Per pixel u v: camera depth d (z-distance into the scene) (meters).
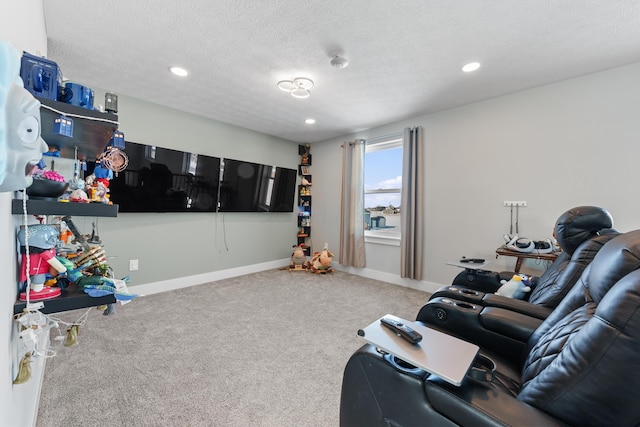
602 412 0.61
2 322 0.70
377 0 1.63
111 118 1.08
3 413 0.71
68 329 1.11
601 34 1.90
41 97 0.92
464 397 0.72
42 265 0.98
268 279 4.04
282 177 4.77
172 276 3.51
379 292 3.50
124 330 2.28
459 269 3.31
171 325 2.40
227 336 2.23
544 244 2.52
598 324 0.64
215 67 2.43
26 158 0.54
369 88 2.81
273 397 1.53
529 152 2.80
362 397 0.92
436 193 3.50
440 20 1.79
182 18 1.81
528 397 0.75
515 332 1.28
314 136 4.71
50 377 1.62
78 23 1.85
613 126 2.37
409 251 3.69
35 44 1.31
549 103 2.68
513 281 2.00
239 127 4.18
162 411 1.40
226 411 1.42
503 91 2.86
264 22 1.84
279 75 2.56
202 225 3.81
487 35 1.94
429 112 3.51
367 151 4.44
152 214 3.33
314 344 2.14
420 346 0.87
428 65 2.35
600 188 2.43
